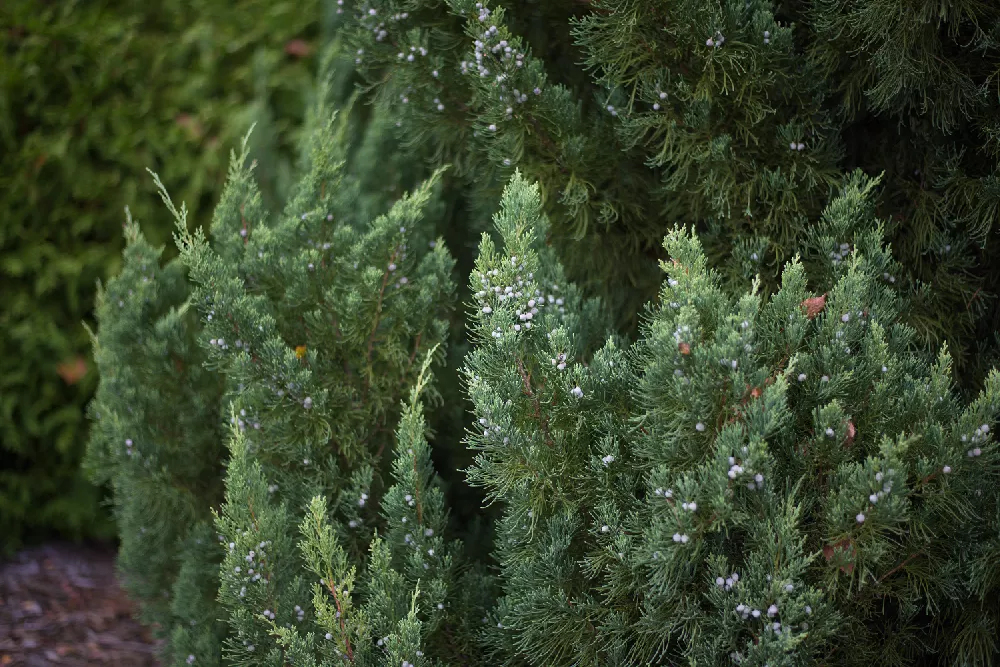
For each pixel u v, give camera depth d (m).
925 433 1.84
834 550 1.78
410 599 2.13
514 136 2.40
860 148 2.52
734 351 1.80
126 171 4.14
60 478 4.14
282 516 2.17
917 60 2.15
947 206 2.30
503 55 2.34
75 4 4.05
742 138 2.34
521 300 2.08
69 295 4.00
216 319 2.29
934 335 2.25
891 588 1.94
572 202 2.43
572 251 2.64
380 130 3.22
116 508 2.98
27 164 3.92
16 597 3.77
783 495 1.90
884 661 1.97
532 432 2.00
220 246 2.69
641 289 2.71
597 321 2.38
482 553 2.61
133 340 2.77
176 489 2.71
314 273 2.44
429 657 2.16
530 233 2.09
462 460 2.81
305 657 1.95
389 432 2.53
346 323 2.39
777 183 2.29
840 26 2.21
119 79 4.09
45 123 3.98
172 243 4.18
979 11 2.12
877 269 2.11
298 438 2.35
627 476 1.98
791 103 2.34
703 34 2.20
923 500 1.89
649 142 2.38
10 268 3.88
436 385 2.75
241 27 4.30
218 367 2.40
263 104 4.01
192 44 4.20
